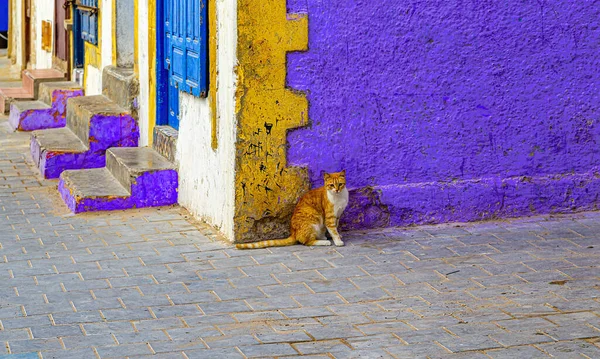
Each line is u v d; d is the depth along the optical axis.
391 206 9.08
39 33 19.05
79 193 9.90
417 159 9.09
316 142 8.74
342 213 8.91
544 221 9.30
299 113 8.63
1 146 13.36
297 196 8.76
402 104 8.95
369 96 8.84
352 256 8.29
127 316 6.91
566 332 6.45
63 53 16.42
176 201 10.16
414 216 9.16
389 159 9.02
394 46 8.82
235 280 7.70
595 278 7.62
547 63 9.26
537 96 9.28
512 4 9.07
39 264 8.14
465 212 9.27
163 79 10.88
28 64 20.53
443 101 9.05
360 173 8.96
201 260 8.23
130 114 11.69
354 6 8.64
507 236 8.83
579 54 9.33
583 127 9.46
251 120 8.49
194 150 9.58
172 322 6.79
